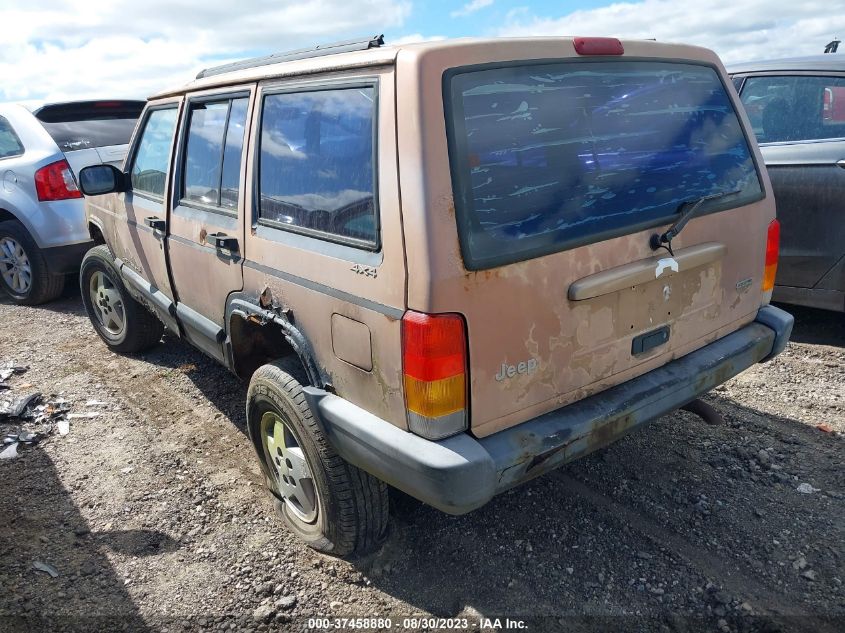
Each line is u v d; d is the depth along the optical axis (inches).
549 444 92.8
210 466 146.8
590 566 110.4
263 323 120.5
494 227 87.4
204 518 128.9
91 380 192.9
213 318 143.2
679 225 103.1
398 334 87.9
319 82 104.0
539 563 111.7
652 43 109.5
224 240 127.0
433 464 85.1
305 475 115.7
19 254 262.7
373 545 115.0
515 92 91.6
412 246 84.7
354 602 106.9
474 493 86.0
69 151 245.6
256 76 121.0
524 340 91.0
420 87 84.4
